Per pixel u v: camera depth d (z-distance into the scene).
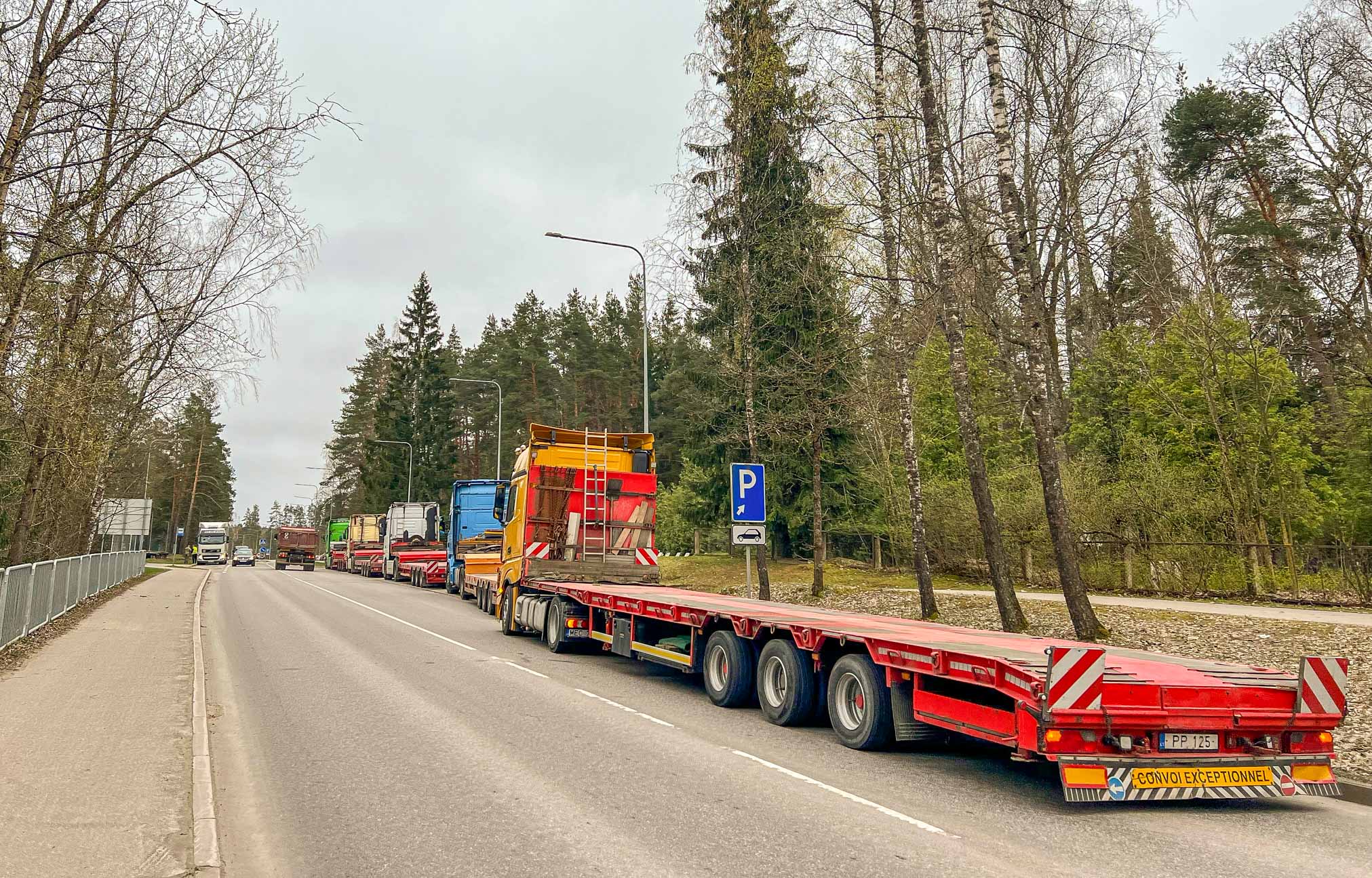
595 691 11.20
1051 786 7.12
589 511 16.38
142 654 13.16
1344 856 5.44
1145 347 25.95
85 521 27.03
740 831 5.70
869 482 28.72
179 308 16.31
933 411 33.41
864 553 31.45
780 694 9.42
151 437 30.27
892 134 16.36
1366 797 6.88
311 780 6.91
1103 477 21.94
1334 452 24.45
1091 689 6.04
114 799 5.90
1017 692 6.27
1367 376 23.27
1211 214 22.78
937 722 7.32
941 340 31.94
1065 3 13.44
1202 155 27.52
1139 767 6.12
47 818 5.46
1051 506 13.75
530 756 7.70
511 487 17.95
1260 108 26.75
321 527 121.50
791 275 20.66
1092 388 29.23
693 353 30.67
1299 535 22.27
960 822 6.02
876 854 5.29
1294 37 24.23
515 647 15.60
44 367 13.41
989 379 32.78
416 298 73.31
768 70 19.39
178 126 12.33
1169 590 18.86
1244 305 26.50
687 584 28.64
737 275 20.94
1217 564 18.59
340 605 24.94
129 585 31.09
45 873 4.55
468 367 80.38
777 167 20.38
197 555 71.56
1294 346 27.80
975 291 15.02
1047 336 27.28
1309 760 6.50
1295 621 13.91
